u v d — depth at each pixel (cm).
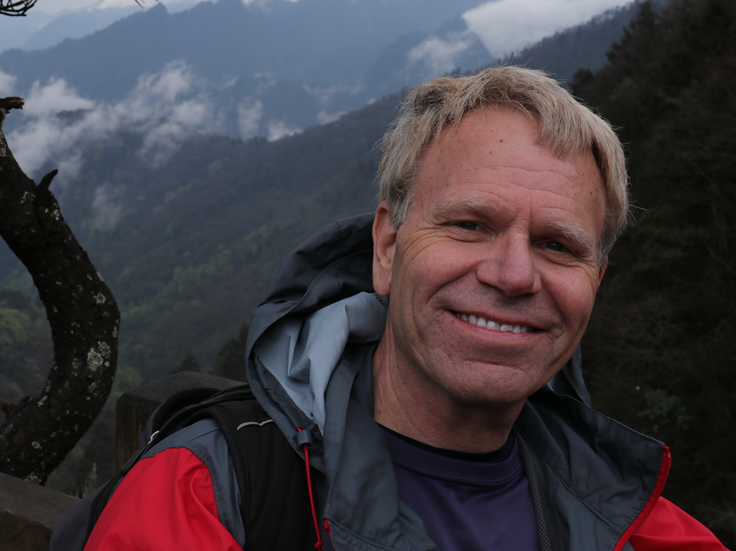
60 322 217
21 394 6706
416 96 78
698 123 1537
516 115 71
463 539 72
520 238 68
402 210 76
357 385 82
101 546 59
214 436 68
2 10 196
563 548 79
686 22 1980
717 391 1259
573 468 85
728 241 1459
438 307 70
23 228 199
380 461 71
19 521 99
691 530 88
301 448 68
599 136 73
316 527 65
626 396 1402
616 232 79
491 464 77
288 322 85
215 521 60
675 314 1470
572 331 72
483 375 68
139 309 11819
